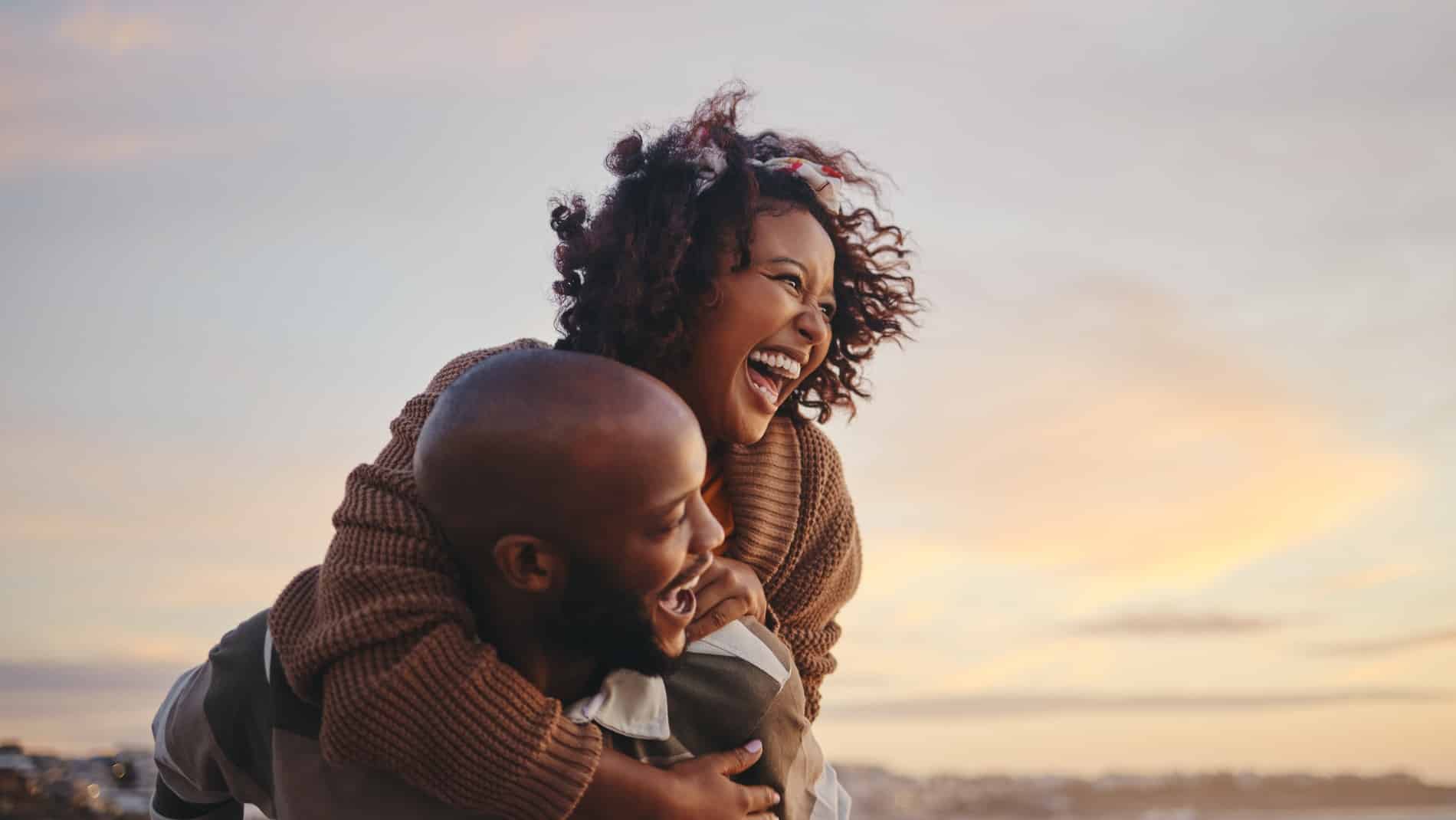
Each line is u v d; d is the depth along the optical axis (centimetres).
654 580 173
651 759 193
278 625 193
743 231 247
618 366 173
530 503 168
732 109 276
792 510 251
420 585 180
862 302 288
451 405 173
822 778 229
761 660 206
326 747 179
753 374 250
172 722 216
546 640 182
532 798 175
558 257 265
